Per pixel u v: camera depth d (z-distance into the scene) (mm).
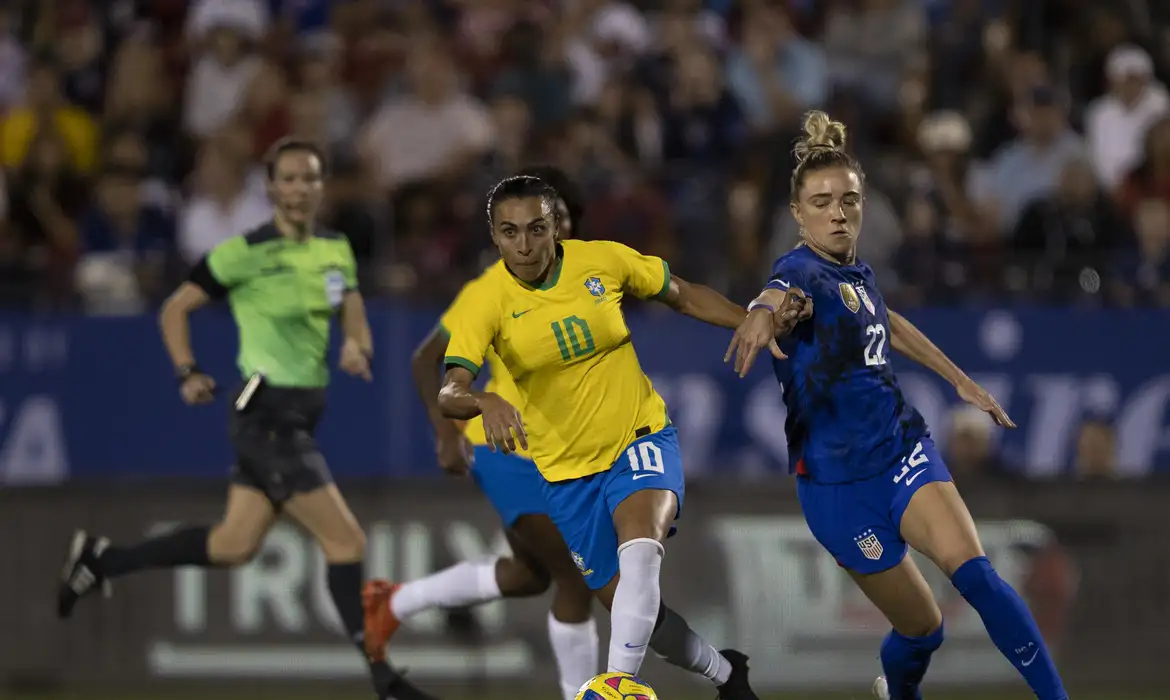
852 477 21594
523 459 24297
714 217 43094
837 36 48781
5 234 43406
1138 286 40000
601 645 33969
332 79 48750
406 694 26500
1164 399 39125
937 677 34844
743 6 50875
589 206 42250
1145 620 35688
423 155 45219
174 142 48406
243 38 49406
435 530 35562
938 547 21078
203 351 38656
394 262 41969
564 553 24641
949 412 38844
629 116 46281
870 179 42312
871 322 21625
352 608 26328
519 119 46125
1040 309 39219
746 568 35375
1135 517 35875
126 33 51844
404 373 38562
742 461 38812
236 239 26328
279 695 35031
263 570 35344
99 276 40375
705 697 34688
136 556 26531
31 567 35781
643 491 21219
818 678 35062
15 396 38656
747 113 47688
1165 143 44375
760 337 20391
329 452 38469
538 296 21156
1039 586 35625
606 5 51188
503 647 34969
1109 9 50656
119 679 35312
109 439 38656
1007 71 48688
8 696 35312
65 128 47250
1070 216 42062
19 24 52062
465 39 49781
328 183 43594
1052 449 39031
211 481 36062
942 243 42188
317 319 26359
